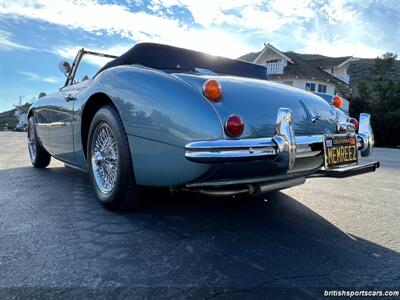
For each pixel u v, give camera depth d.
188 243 2.07
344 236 2.33
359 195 3.60
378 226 2.56
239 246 2.07
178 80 2.11
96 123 2.62
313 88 26.80
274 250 2.04
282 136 2.03
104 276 1.63
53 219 2.37
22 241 1.99
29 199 2.85
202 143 1.88
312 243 2.18
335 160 2.43
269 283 1.65
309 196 3.45
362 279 1.73
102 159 2.66
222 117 1.93
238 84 2.24
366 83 31.58
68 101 3.12
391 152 13.66
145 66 2.63
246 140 1.95
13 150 6.27
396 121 26.50
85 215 2.47
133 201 2.49
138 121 2.18
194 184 2.04
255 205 2.98
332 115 2.64
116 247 1.96
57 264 1.73
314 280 1.70
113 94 2.38
